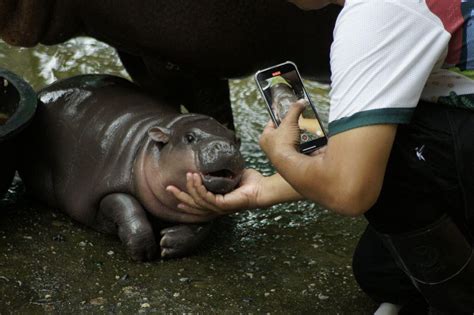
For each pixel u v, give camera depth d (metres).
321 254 6.83
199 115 6.90
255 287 6.28
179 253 6.57
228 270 6.50
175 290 6.15
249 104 9.59
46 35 7.56
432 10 4.30
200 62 7.40
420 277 5.02
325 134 5.04
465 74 4.51
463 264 4.91
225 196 5.72
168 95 8.18
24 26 7.30
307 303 6.11
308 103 5.09
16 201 7.33
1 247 6.48
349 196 4.30
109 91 7.44
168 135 6.63
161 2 6.93
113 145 6.94
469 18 4.33
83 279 6.21
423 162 4.70
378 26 4.16
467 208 4.78
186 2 6.89
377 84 4.17
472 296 5.01
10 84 7.13
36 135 7.32
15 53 9.87
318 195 4.49
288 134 4.75
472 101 4.57
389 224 4.94
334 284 6.38
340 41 4.25
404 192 4.79
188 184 5.85
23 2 7.12
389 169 4.75
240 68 7.52
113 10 7.11
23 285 6.04
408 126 4.70
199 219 6.57
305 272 6.54
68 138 7.15
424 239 4.86
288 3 6.95
